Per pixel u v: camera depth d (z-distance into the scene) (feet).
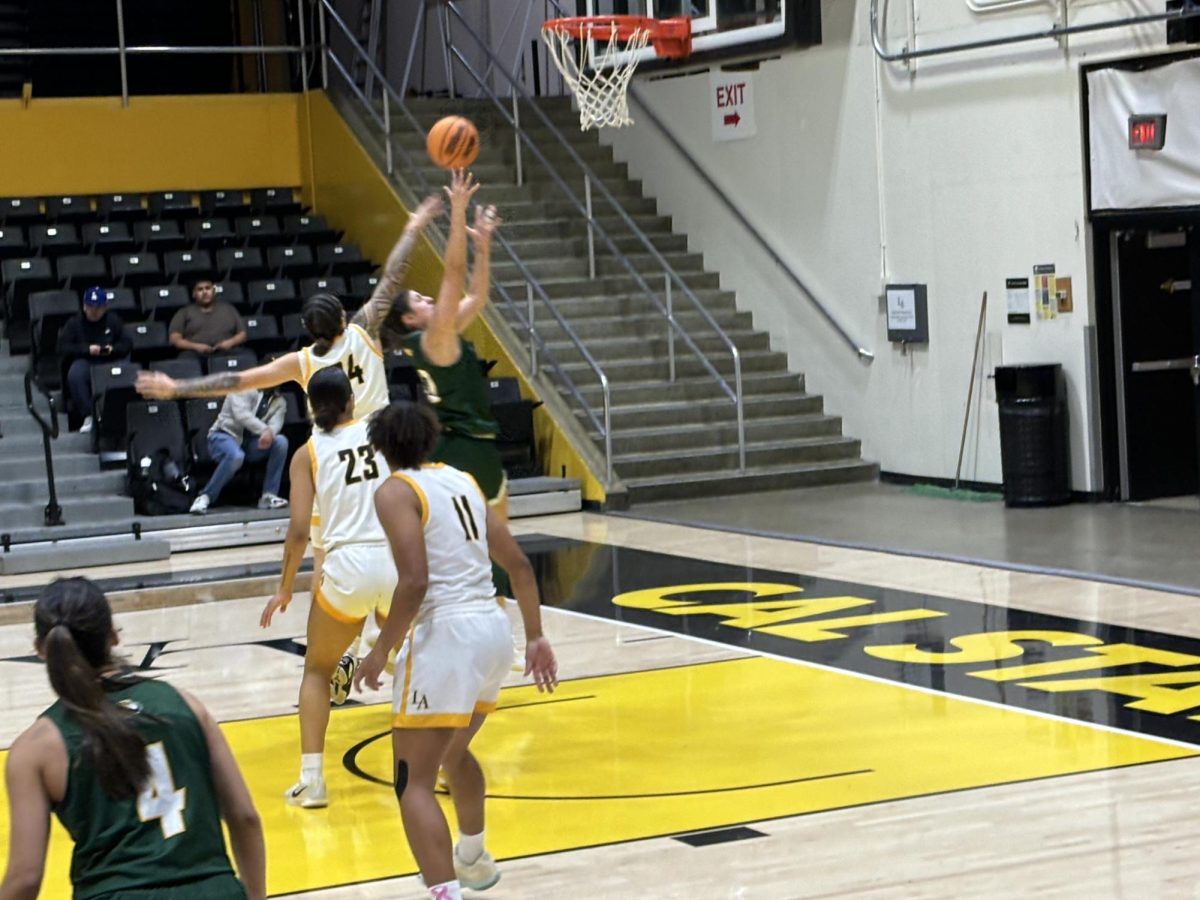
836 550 35.83
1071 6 39.68
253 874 10.61
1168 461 41.16
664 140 53.11
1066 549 34.35
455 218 20.25
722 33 45.65
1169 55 37.93
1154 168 38.45
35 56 61.98
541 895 15.83
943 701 22.80
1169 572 31.27
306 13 62.39
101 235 49.96
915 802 18.33
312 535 19.89
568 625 29.12
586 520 41.91
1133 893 15.06
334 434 19.58
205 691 25.41
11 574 37.27
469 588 15.02
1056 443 40.55
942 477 44.60
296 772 20.94
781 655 26.05
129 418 41.04
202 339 43.47
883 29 44.80
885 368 46.09
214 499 40.68
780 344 49.70
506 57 59.47
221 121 54.90
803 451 46.50
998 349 42.65
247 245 50.83
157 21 64.23
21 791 9.93
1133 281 40.50
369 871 16.99
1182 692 22.68
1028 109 41.22
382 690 25.35
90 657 10.29
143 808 10.04
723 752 20.81
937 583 31.58
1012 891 15.28
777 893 15.55
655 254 47.19
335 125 53.36
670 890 15.78
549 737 21.90
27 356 46.01
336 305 20.80
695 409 46.62
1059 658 25.04
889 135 45.14
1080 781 18.80
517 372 45.60
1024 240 41.70
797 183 48.37
